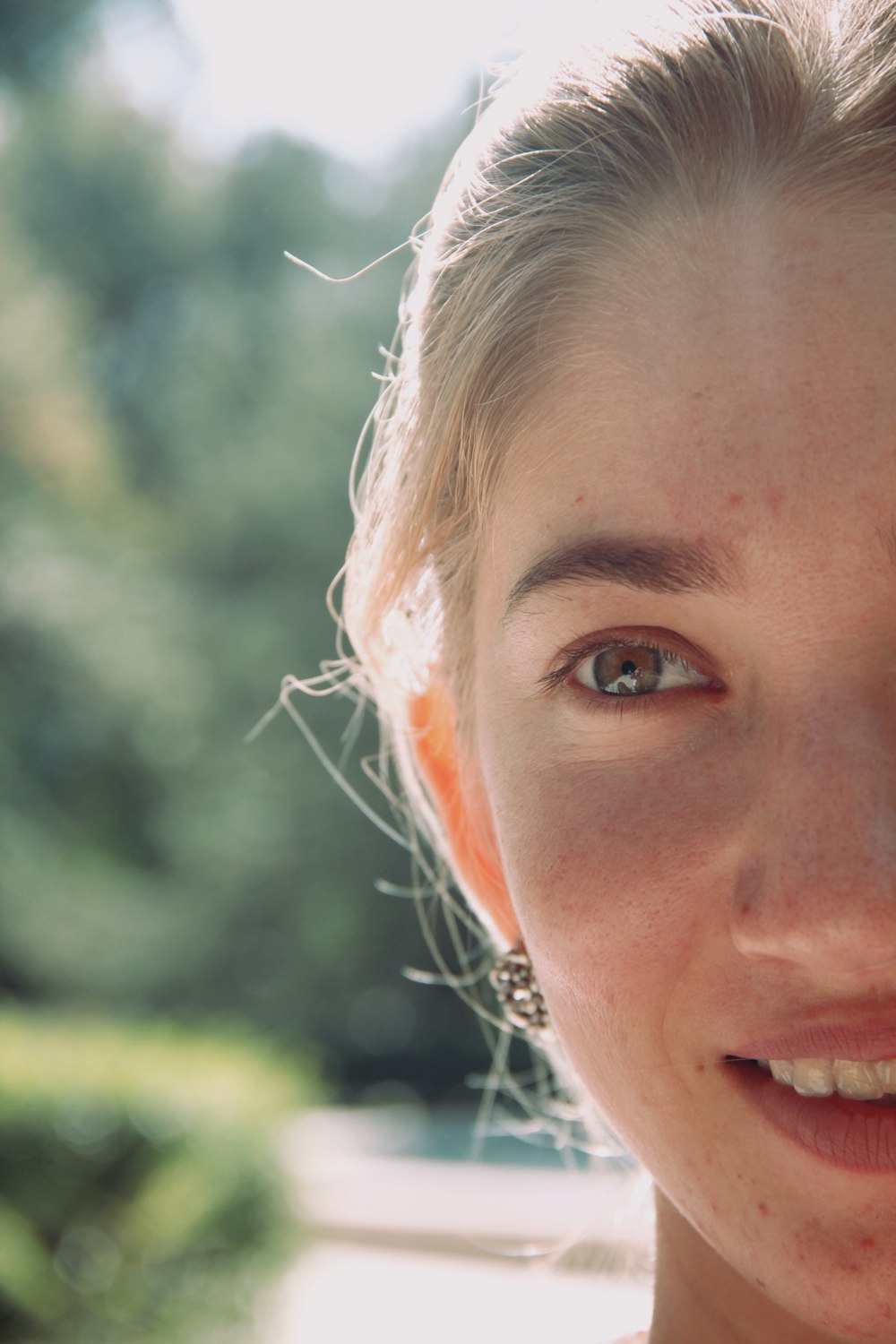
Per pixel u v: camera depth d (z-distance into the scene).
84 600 5.50
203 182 7.05
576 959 0.38
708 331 0.36
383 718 0.53
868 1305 0.35
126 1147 1.80
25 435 5.53
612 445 0.37
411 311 0.45
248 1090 1.98
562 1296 1.31
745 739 0.36
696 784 0.37
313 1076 2.26
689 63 0.38
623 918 0.37
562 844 0.38
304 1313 2.09
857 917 0.33
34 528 5.46
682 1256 0.43
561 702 0.39
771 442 0.35
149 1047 2.03
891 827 0.34
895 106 0.36
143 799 5.88
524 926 0.39
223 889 5.80
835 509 0.35
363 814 5.84
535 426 0.38
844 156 0.36
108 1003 5.72
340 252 6.76
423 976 0.60
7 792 5.54
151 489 6.46
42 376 5.54
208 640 5.84
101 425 6.21
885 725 0.34
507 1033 0.56
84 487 5.85
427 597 0.45
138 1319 1.77
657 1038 0.37
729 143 0.37
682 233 0.37
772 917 0.34
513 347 0.39
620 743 0.38
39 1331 1.72
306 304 6.51
